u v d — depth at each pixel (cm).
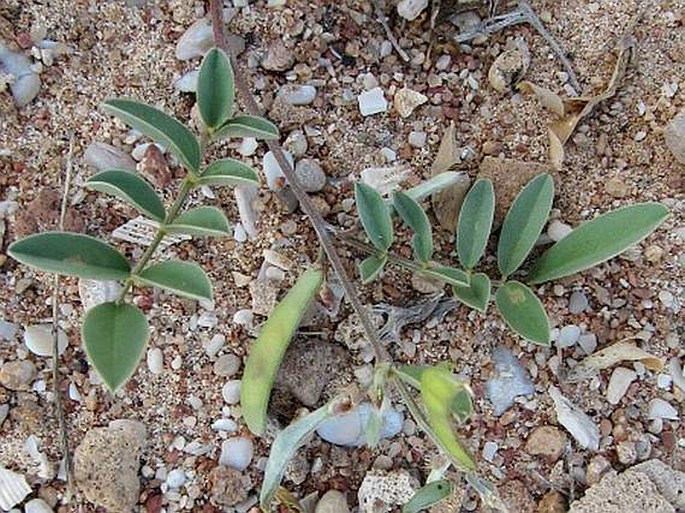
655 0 23
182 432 20
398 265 21
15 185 21
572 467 21
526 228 20
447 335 21
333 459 21
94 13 22
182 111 22
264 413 19
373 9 23
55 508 20
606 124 22
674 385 21
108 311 16
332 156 22
